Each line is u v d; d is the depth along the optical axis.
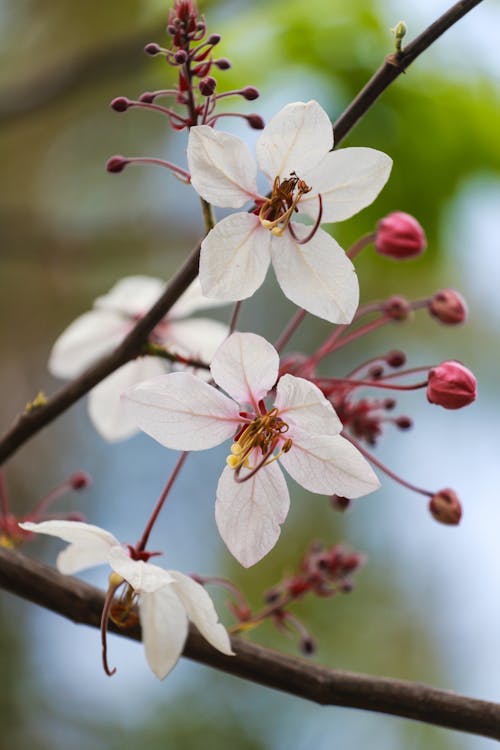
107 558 0.57
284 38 0.70
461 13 0.56
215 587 0.95
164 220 0.97
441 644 1.00
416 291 0.97
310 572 0.62
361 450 0.60
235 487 0.57
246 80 0.71
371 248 0.72
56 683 0.92
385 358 0.61
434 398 0.58
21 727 0.90
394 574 1.02
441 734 0.91
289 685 0.57
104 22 1.03
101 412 0.65
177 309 0.65
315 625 0.94
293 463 0.57
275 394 0.58
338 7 0.70
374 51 0.70
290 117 0.56
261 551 0.57
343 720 0.90
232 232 0.57
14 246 0.91
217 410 0.57
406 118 0.70
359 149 0.57
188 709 0.89
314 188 0.57
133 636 0.58
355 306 0.57
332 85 0.70
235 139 0.56
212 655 0.58
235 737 0.88
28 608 0.95
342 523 1.01
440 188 0.71
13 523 0.62
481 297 1.04
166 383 0.57
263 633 0.91
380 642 0.97
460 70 0.70
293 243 0.57
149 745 0.88
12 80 1.05
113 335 0.66
